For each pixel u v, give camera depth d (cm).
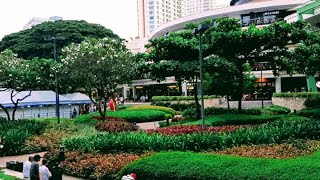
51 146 2084
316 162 1080
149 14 15375
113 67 3116
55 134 2523
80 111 5044
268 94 5741
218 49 2811
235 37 2659
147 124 3394
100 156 1661
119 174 1352
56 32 7556
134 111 3825
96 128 2847
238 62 2977
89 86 3241
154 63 2844
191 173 1123
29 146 2266
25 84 3378
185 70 2673
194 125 2355
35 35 7625
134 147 1684
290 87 5719
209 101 4822
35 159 1281
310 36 2716
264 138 1644
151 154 1481
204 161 1187
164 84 7469
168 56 2895
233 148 1541
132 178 1091
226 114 2911
